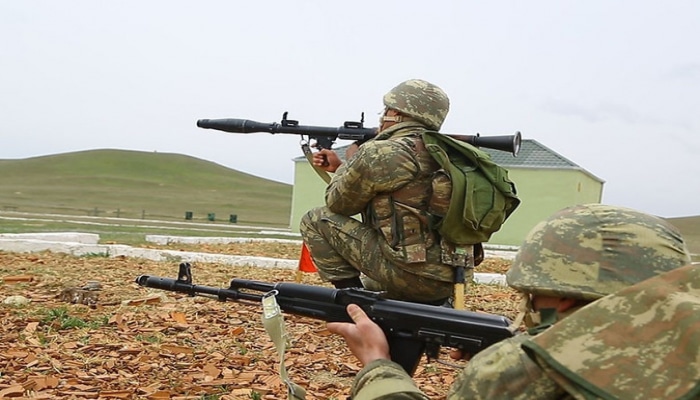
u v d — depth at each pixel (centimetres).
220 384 545
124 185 9838
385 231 498
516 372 215
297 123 587
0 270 1051
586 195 3034
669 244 219
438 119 522
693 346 181
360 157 495
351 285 534
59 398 494
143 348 630
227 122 596
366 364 272
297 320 785
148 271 1145
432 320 284
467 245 507
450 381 598
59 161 11375
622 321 193
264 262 1370
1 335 653
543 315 227
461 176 494
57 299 840
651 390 181
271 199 9944
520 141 533
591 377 187
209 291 370
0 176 10019
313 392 546
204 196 9575
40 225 2889
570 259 222
